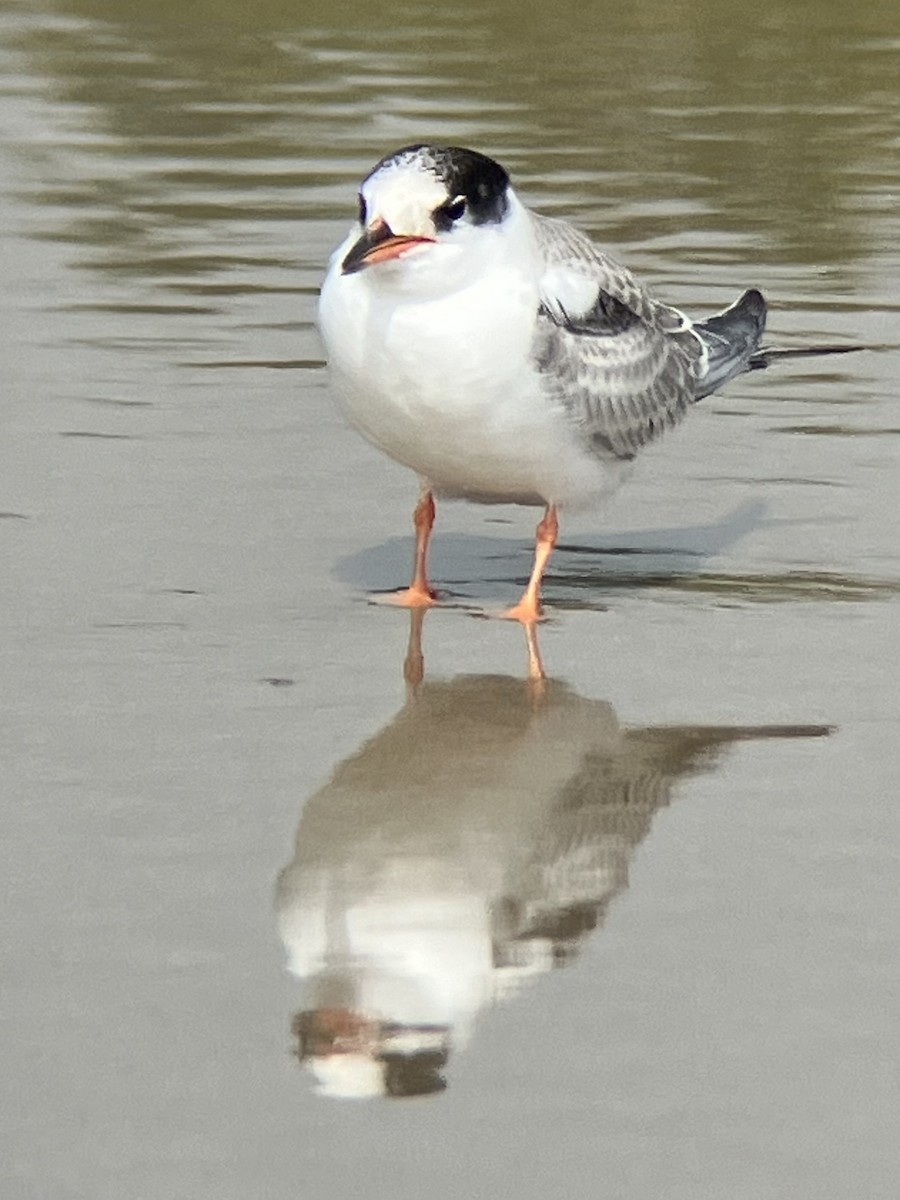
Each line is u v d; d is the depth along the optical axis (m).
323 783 10.28
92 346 17.23
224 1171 7.25
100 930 8.80
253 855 9.50
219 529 13.95
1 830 9.67
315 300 18.52
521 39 27.73
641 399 13.03
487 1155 7.35
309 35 27.84
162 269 19.22
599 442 12.72
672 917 9.00
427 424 12.04
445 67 26.28
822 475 15.08
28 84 25.38
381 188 11.65
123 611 12.52
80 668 11.66
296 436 15.61
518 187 21.56
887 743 10.83
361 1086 7.73
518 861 9.50
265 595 12.91
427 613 12.76
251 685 11.52
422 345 11.74
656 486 14.97
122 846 9.55
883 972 8.53
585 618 12.73
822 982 8.46
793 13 29.19
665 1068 7.87
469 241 11.67
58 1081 7.75
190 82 25.56
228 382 16.59
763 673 11.79
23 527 13.78
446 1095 7.70
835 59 27.03
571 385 12.34
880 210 21.22
